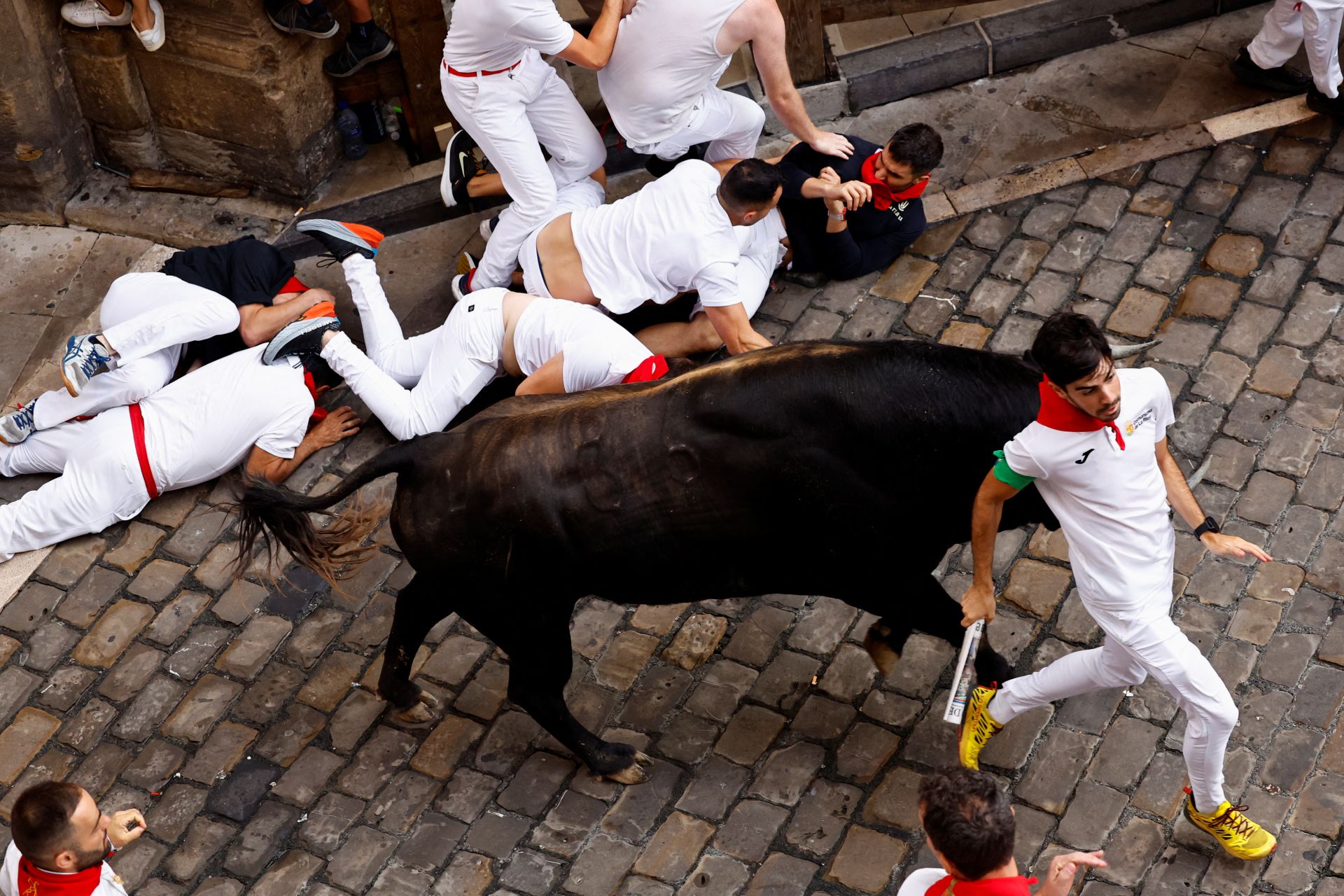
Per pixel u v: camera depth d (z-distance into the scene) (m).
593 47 6.41
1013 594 5.70
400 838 5.31
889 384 4.38
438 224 7.77
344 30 7.77
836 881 4.98
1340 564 5.61
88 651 6.06
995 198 7.25
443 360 6.41
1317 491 5.86
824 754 5.33
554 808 5.32
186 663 5.97
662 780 5.33
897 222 6.78
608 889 5.06
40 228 8.14
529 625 4.90
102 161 8.25
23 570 6.38
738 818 5.19
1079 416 4.01
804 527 4.60
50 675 6.00
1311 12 6.74
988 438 4.35
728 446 4.49
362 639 5.96
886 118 7.77
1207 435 6.12
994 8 8.16
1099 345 3.75
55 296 7.78
